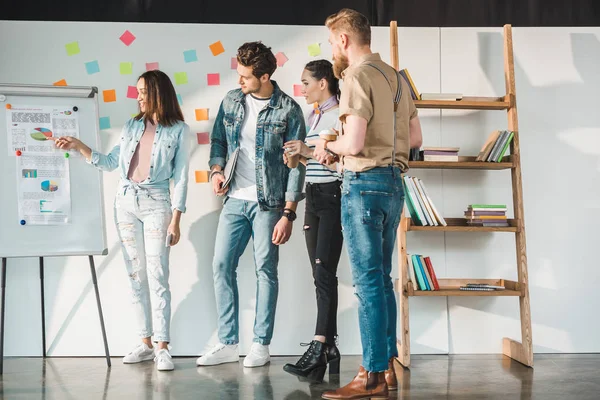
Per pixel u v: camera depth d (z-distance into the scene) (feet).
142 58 13.48
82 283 13.29
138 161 12.37
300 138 12.50
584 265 13.73
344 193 9.18
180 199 12.30
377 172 9.03
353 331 13.43
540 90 13.84
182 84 13.51
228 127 12.64
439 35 13.79
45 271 13.25
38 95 12.27
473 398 9.82
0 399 9.83
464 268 13.60
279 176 12.43
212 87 13.51
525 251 12.59
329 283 11.25
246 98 12.66
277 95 12.55
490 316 13.56
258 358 12.20
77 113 12.41
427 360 12.86
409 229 12.37
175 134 12.39
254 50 12.05
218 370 11.85
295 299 13.38
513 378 11.26
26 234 12.01
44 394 10.11
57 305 13.25
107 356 12.21
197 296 13.35
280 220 12.17
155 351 12.85
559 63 13.91
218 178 12.51
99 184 12.39
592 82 13.91
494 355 13.37
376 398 9.68
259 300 12.43
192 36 13.53
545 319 13.64
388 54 13.73
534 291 13.65
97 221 12.32
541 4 13.96
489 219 12.75
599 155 13.85
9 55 13.35
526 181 13.75
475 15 13.88
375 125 8.98
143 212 12.30
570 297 13.69
